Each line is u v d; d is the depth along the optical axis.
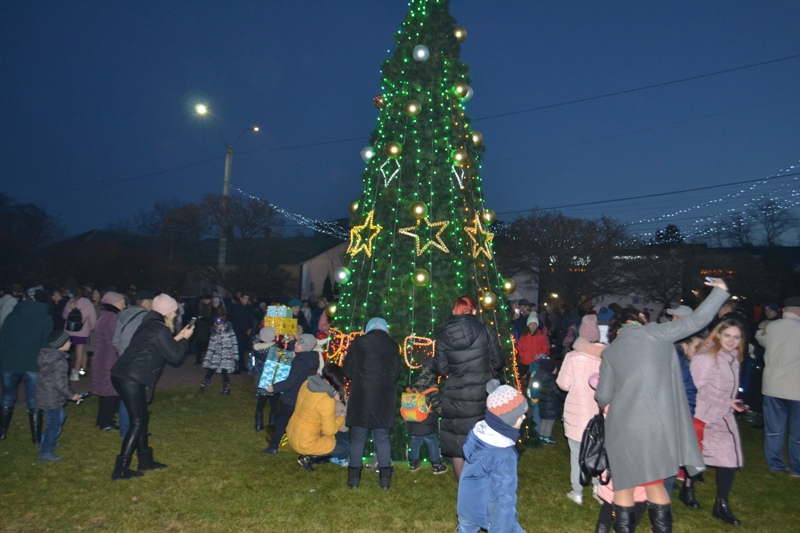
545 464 6.75
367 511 5.16
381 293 6.99
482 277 7.40
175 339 6.05
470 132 7.79
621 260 32.75
